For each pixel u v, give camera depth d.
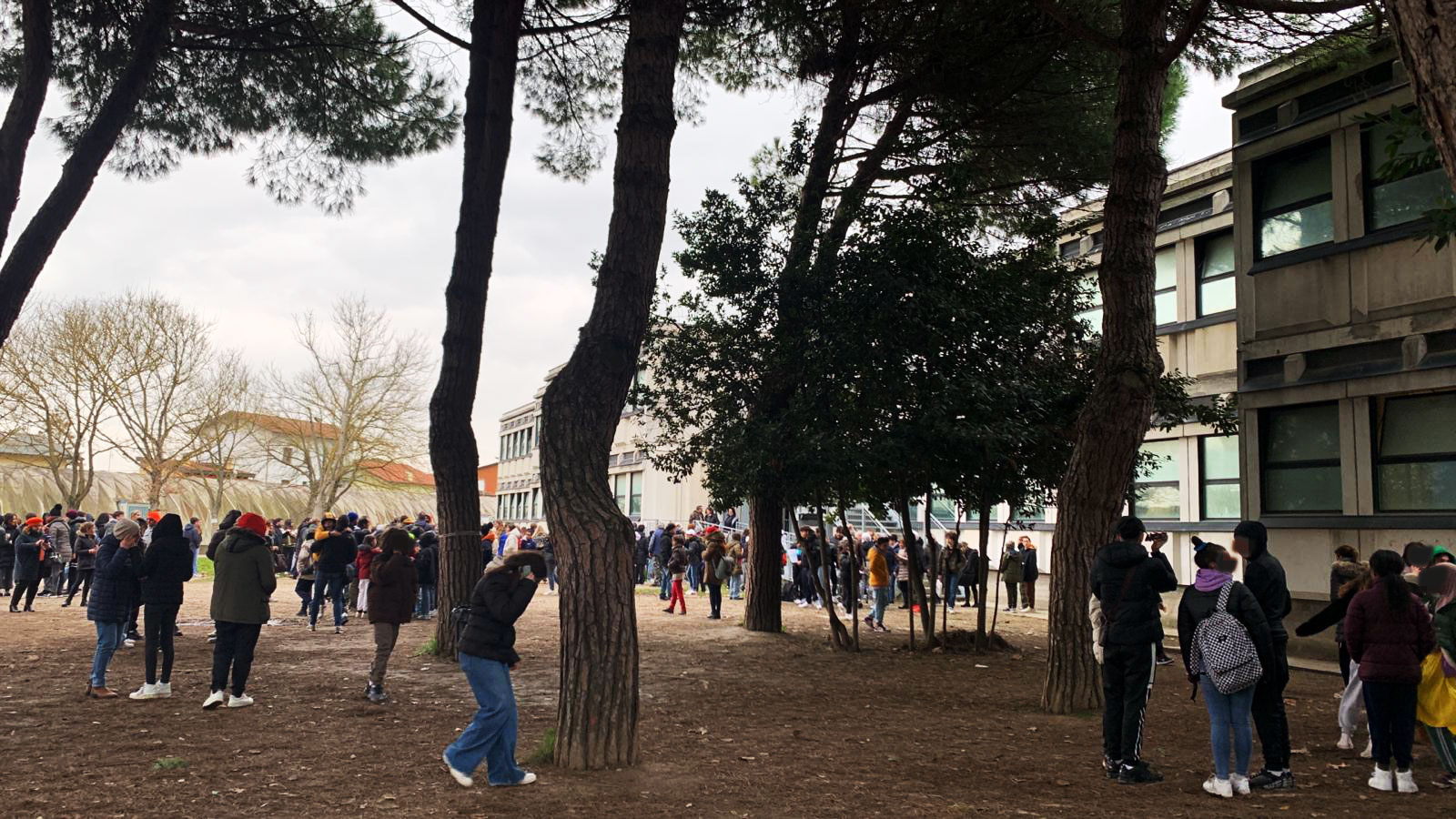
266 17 12.28
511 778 6.11
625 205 7.12
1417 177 12.28
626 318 6.98
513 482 66.31
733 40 14.86
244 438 51.62
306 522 20.19
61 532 21.58
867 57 14.13
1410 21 2.86
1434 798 6.11
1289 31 10.88
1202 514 19.20
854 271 12.50
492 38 12.41
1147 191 9.21
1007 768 6.91
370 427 48.78
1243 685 6.02
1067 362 13.56
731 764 6.84
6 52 12.23
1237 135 14.80
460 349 12.27
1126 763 6.50
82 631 14.78
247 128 13.70
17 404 40.28
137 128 13.17
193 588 24.69
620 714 6.61
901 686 10.98
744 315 13.02
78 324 41.44
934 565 14.41
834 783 6.39
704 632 16.34
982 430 11.77
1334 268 13.20
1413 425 12.30
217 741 7.43
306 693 9.67
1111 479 9.13
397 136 14.51
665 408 13.88
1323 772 6.87
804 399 12.49
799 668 12.36
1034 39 12.80
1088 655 9.23
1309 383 13.33
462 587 12.30
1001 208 16.05
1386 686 6.29
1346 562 8.57
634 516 46.25
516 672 11.42
